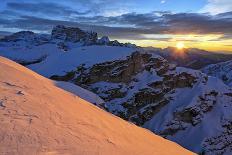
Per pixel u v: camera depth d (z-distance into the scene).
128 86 104.06
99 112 14.31
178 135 100.88
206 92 118.62
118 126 12.88
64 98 13.29
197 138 99.62
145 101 105.75
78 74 92.12
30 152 7.23
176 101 112.00
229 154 98.31
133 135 12.43
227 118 110.94
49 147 7.79
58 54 103.44
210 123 106.81
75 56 99.75
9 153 6.93
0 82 11.89
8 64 16.69
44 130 8.70
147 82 109.62
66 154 7.69
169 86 116.56
